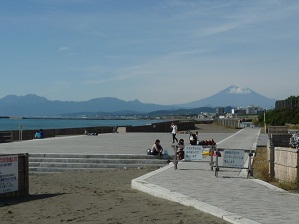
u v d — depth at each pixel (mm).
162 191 13688
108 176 21547
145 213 11250
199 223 9867
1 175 14320
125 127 67188
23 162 15281
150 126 73875
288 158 15680
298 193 13625
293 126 73375
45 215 11516
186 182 15656
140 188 15242
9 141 44062
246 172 18562
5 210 12266
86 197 14539
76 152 27781
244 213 10422
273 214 10320
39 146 34125
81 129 66062
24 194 15281
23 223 10609
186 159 19109
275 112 99562
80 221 10633
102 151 28703
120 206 12422
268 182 16391
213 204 11555
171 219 10398
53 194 15586
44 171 25188
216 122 141750
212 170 19188
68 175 22578
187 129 87188
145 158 25625
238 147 32281
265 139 45094
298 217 10000
